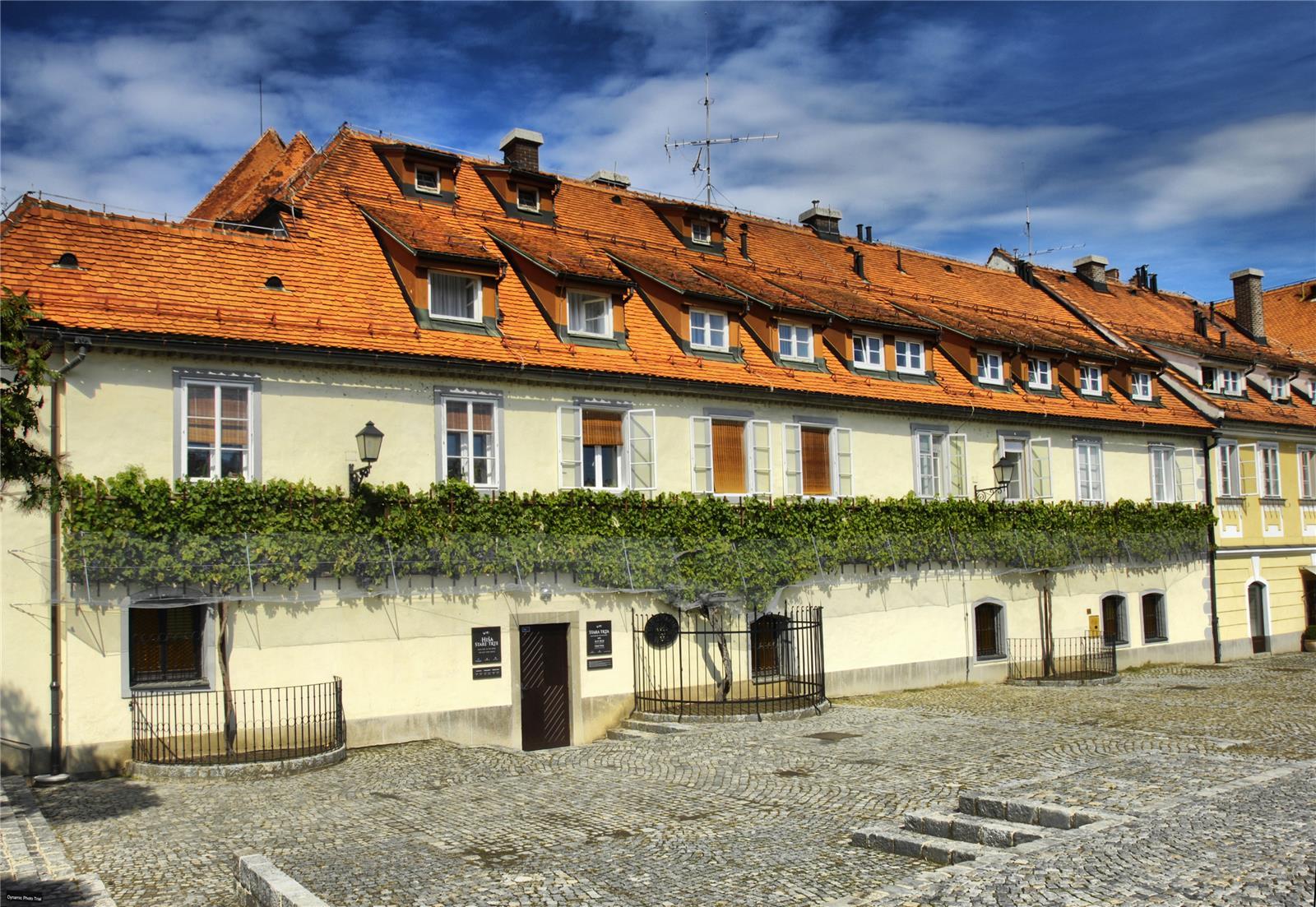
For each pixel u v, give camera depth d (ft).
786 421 73.82
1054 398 93.09
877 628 77.05
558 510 61.93
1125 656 94.53
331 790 45.06
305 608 54.13
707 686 68.33
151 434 51.08
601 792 43.68
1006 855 29.32
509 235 73.00
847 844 34.99
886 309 86.69
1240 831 30.96
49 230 54.24
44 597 47.70
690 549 66.28
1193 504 102.27
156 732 49.85
